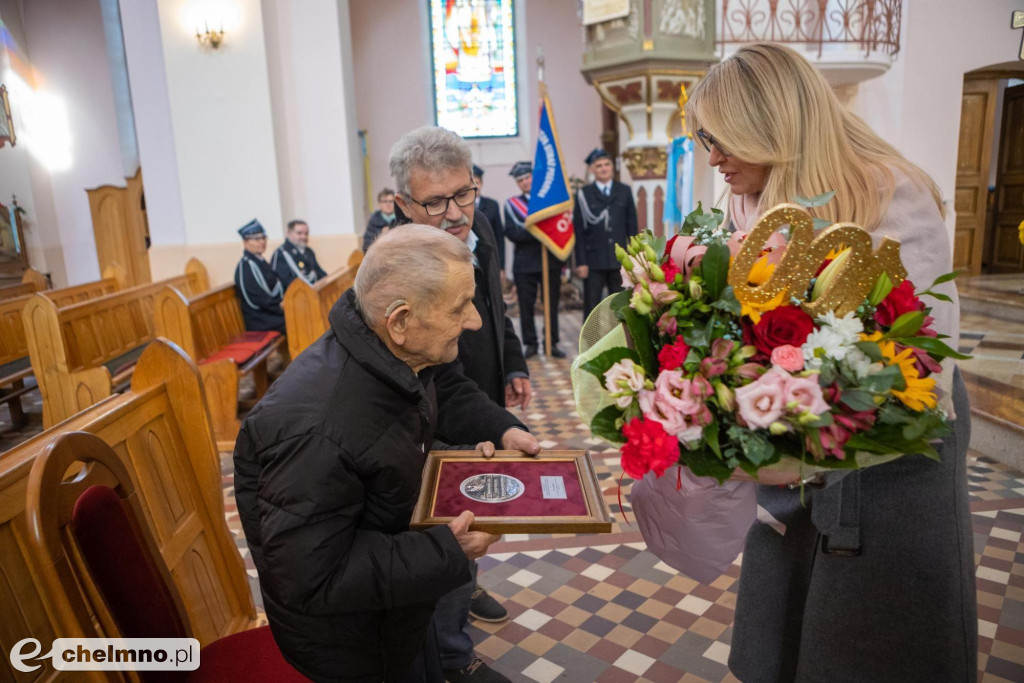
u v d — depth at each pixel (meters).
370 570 1.19
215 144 7.35
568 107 11.22
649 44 6.40
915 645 1.29
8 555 1.36
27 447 1.54
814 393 0.92
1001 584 2.55
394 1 10.92
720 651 2.29
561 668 2.22
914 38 7.86
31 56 11.53
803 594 1.49
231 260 7.50
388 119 11.22
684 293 1.07
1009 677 2.07
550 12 10.98
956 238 8.95
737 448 1.00
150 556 1.41
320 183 7.77
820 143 1.22
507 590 2.69
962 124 8.68
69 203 11.98
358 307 1.29
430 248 1.23
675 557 1.45
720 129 1.25
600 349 1.25
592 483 1.40
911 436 0.96
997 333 5.89
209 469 2.06
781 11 7.02
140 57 7.41
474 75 11.16
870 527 1.29
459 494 1.38
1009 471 3.56
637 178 7.11
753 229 1.00
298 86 7.61
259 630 1.60
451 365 1.89
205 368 4.51
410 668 1.52
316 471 1.17
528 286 6.63
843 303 1.04
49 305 4.26
